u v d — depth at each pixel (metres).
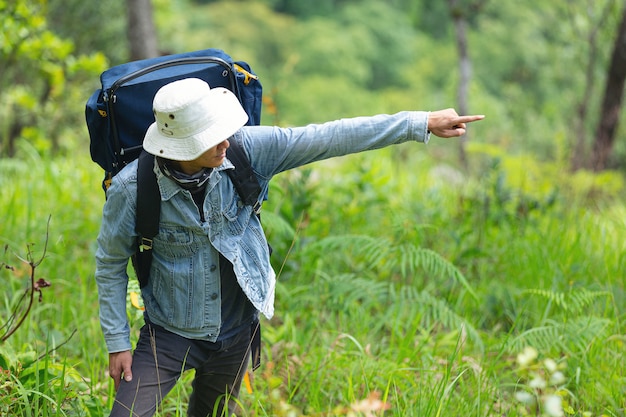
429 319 6.18
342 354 5.67
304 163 4.10
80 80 15.08
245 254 4.09
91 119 4.03
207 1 85.50
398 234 7.58
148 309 4.18
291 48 78.12
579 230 8.82
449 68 80.69
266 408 5.23
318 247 6.94
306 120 63.00
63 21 17.36
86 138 14.51
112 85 3.96
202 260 4.01
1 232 7.76
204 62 4.16
